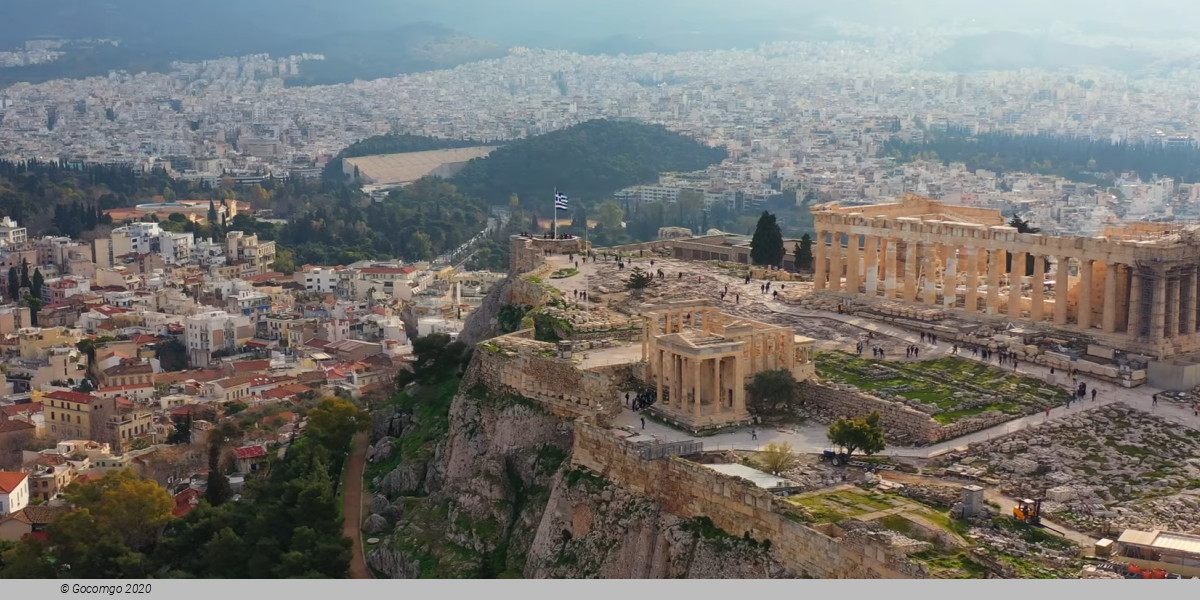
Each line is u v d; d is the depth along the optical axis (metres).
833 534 163.88
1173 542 159.00
